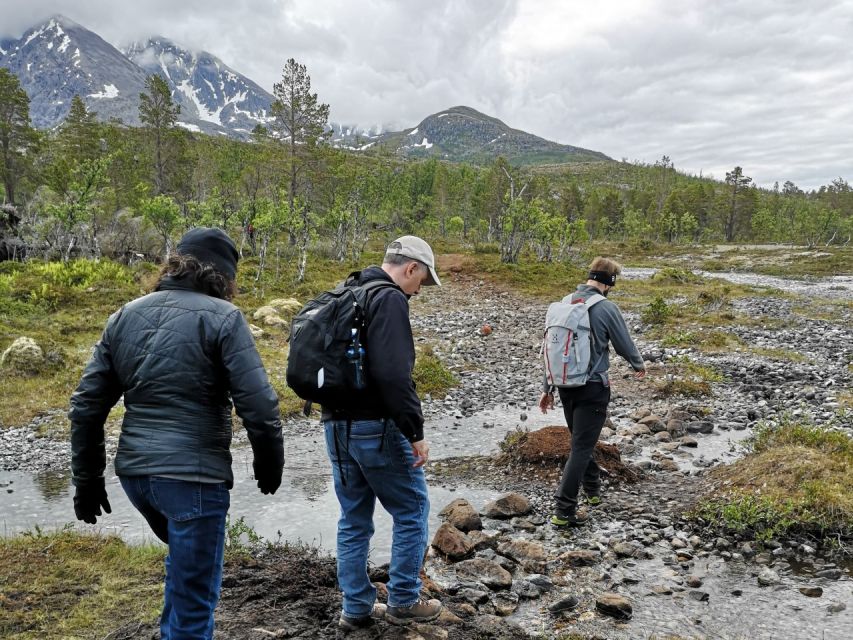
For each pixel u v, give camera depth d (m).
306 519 6.48
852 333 18.25
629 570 5.10
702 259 62.19
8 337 14.70
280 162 42.47
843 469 6.32
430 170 111.75
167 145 63.69
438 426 10.25
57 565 4.58
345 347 3.23
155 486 2.70
